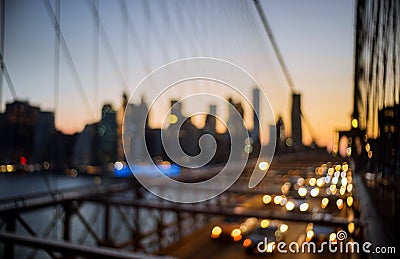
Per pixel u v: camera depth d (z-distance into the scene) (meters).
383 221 2.43
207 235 7.21
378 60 3.04
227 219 7.66
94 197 5.94
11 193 30.84
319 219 3.90
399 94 2.23
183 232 7.43
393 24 2.53
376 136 3.03
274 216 4.22
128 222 6.58
